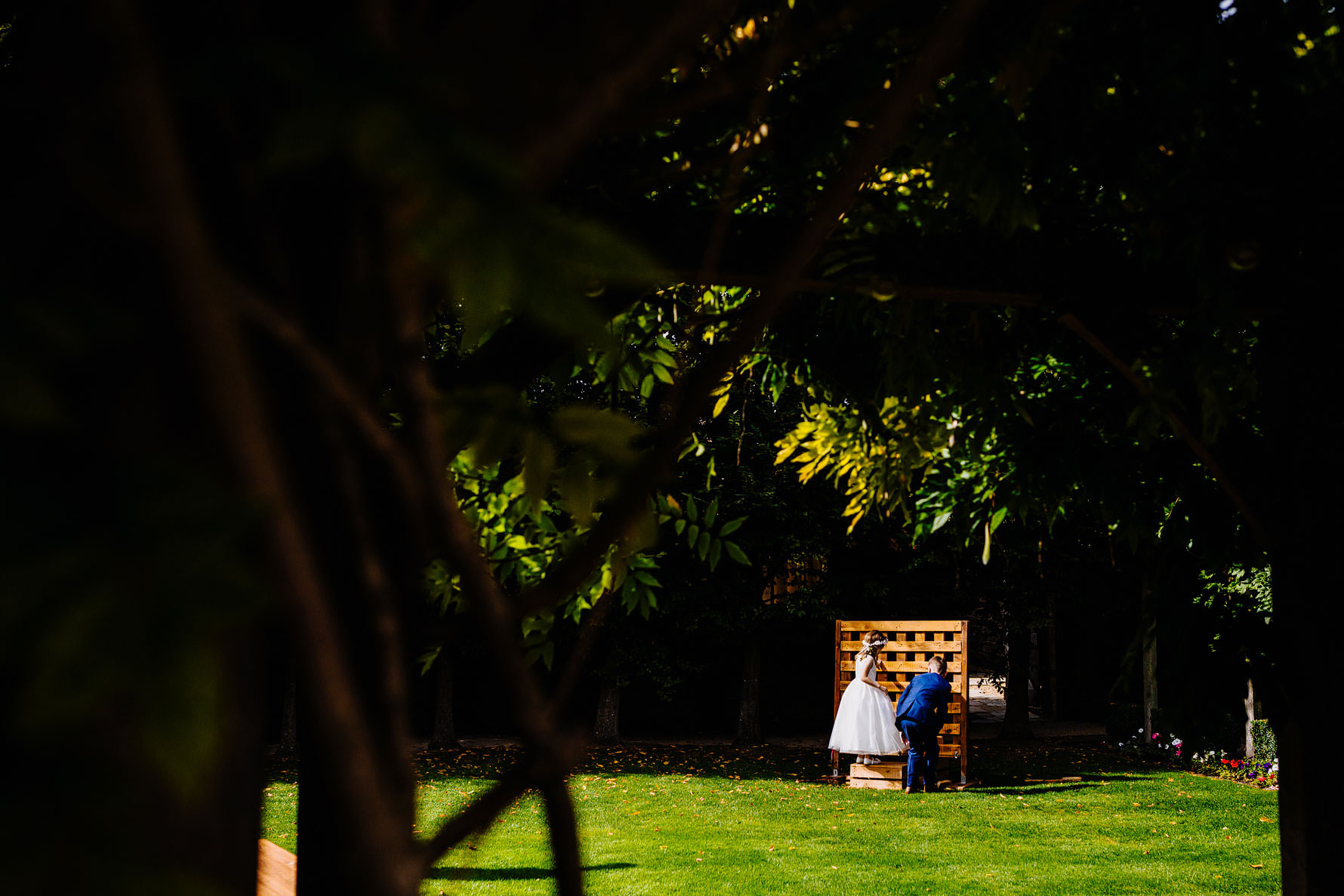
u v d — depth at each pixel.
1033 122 1.97
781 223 2.17
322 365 0.54
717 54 1.41
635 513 0.80
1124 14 1.87
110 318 0.44
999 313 2.88
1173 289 2.34
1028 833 9.43
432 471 0.63
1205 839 9.09
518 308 0.45
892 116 0.77
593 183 1.76
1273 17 1.85
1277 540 2.45
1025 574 16.53
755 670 17.77
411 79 0.46
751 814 10.57
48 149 0.50
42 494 0.38
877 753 12.48
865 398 3.42
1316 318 2.28
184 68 0.45
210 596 0.38
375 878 0.52
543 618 2.61
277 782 12.47
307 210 0.62
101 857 0.40
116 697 0.37
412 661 1.90
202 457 0.48
